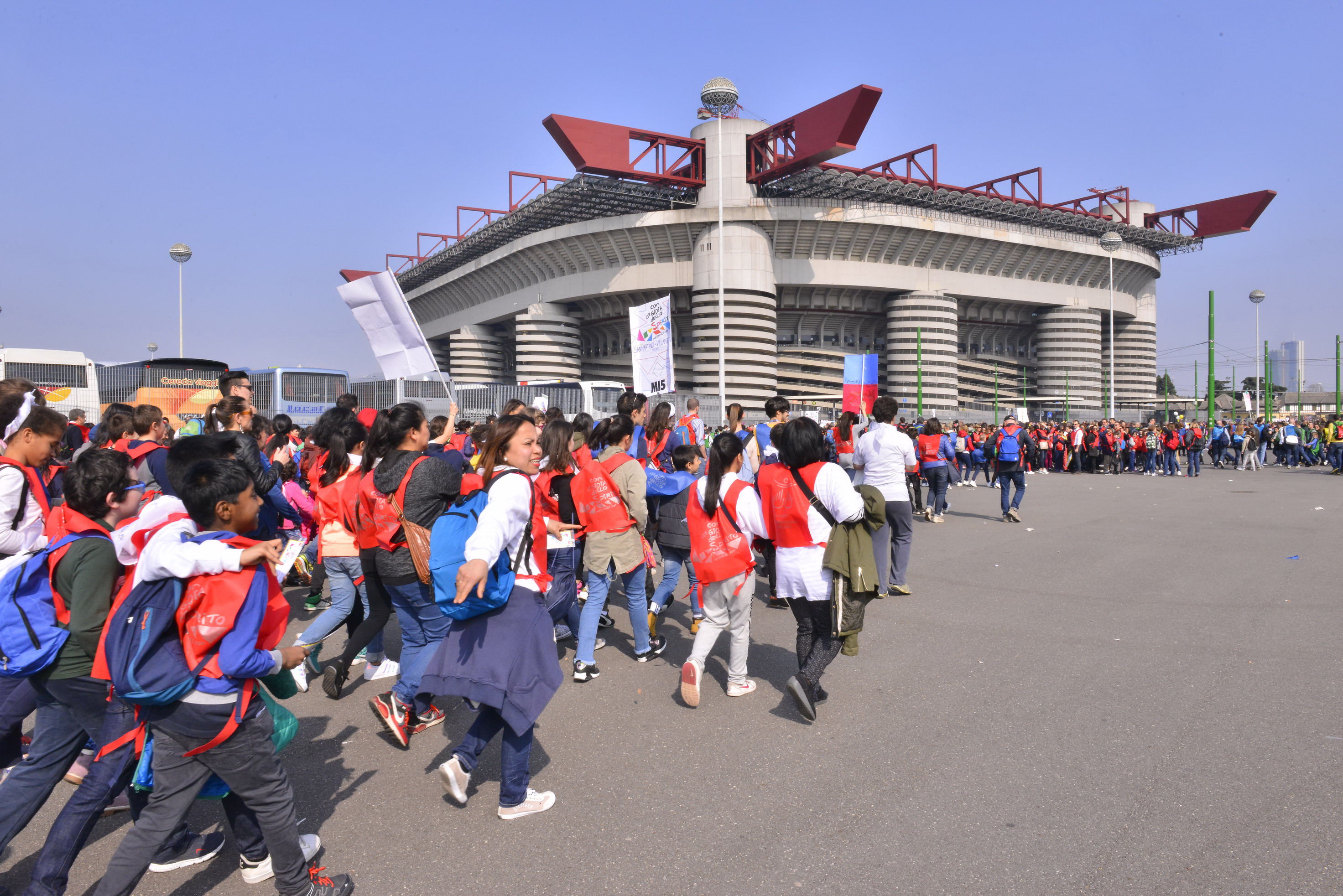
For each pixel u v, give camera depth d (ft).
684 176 189.16
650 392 42.91
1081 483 75.15
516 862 10.29
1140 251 241.96
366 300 25.73
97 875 10.36
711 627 16.16
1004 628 21.48
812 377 225.76
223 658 8.52
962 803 11.65
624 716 15.62
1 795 9.53
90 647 9.34
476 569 10.14
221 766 8.79
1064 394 240.32
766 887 9.58
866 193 186.29
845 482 14.78
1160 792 11.84
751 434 29.09
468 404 85.40
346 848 10.73
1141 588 26.09
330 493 17.54
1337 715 14.73
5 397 15.20
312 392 81.82
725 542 15.93
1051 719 14.89
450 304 266.77
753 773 12.85
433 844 10.82
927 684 17.04
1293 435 99.09
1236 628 20.95
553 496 18.65
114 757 9.49
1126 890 9.32
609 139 169.48
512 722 10.96
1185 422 176.04
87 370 77.56
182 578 8.54
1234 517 44.45
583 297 212.84
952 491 69.10
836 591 14.71
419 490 14.25
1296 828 10.66
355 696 17.35
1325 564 29.58
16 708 10.43
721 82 184.65
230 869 10.54
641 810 11.67
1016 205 203.31
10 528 12.36
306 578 28.73
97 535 9.95
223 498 8.89
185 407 79.82
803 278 200.34
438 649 11.66
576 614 20.88
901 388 215.31
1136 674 17.39
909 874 9.78
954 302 218.38
